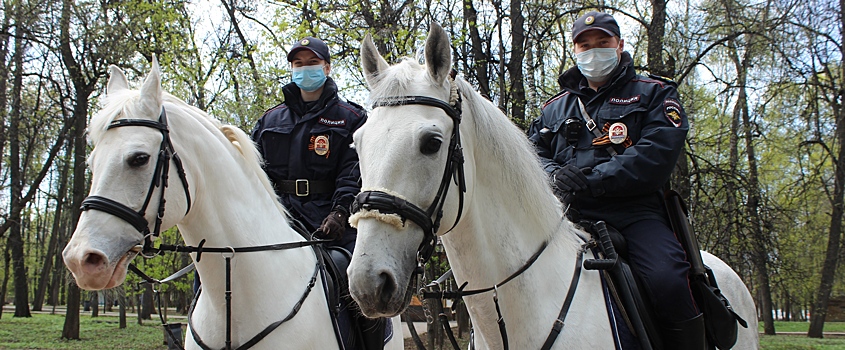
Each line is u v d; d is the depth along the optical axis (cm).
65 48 1398
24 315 2391
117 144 248
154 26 1152
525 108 1082
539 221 244
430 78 212
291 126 371
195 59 1150
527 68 1086
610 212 282
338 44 1023
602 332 237
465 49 1067
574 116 304
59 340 1515
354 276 186
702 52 1079
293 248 303
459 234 229
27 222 3067
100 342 1491
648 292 252
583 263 241
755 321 346
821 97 1392
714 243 1059
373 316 187
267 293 278
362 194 195
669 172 269
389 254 190
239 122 1073
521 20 1093
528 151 247
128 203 243
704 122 1598
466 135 224
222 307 274
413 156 197
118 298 1384
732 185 1062
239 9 1392
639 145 268
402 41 924
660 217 283
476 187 231
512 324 235
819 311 1642
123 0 1202
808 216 1773
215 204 276
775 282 1174
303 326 284
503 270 233
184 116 276
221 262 274
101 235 233
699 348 255
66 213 2689
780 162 2019
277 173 370
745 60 1151
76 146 1464
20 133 1678
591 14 303
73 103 1574
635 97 289
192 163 271
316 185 364
